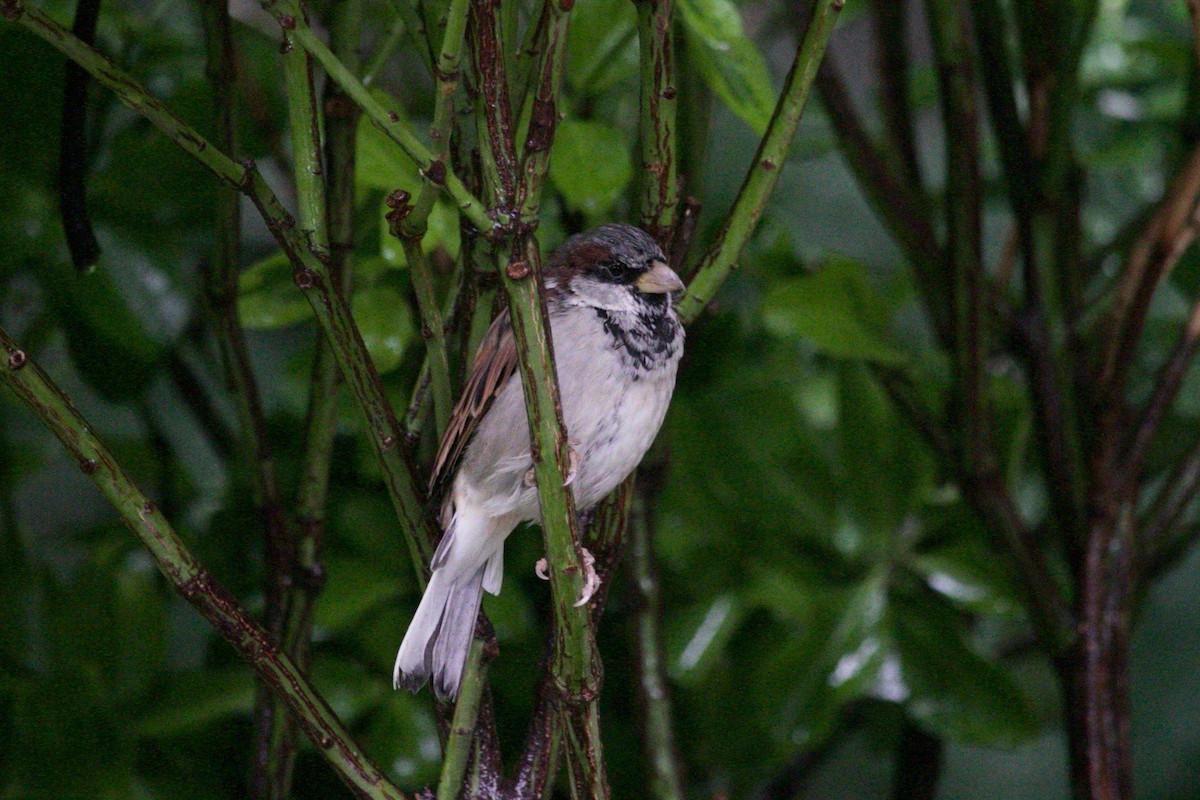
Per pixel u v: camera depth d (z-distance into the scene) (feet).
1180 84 25.63
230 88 16.05
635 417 15.56
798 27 21.12
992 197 27.37
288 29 11.37
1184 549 23.25
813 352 27.14
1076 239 21.36
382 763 21.01
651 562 18.75
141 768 21.79
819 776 30.58
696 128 17.06
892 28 21.49
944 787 31.30
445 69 11.34
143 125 20.94
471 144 13.00
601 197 16.69
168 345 21.39
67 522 26.63
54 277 20.93
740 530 23.35
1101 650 19.25
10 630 21.90
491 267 13.08
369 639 22.06
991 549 22.52
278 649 12.65
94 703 21.22
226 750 22.26
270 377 24.88
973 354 19.06
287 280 18.56
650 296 15.81
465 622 14.26
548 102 11.07
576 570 11.78
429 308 12.75
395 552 22.13
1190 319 19.98
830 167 26.58
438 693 13.83
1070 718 19.34
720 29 15.34
